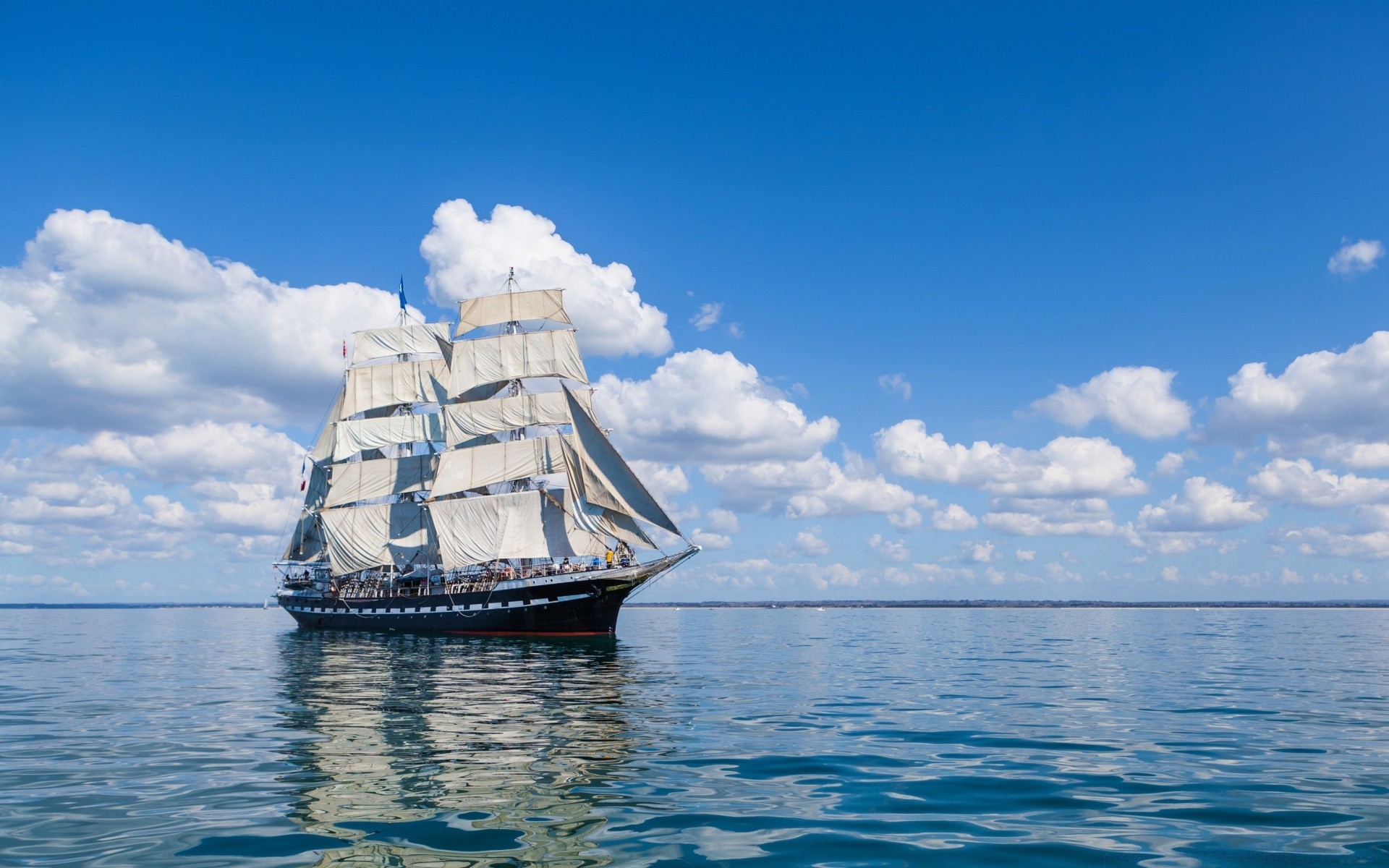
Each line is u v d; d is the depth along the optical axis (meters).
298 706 30.34
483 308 97.56
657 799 16.41
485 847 13.42
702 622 136.62
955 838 14.03
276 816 15.18
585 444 85.44
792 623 132.25
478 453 92.94
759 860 12.90
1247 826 14.71
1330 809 15.79
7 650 63.28
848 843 13.73
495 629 82.56
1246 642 70.81
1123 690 34.75
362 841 13.70
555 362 93.62
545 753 20.98
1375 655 55.47
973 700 31.58
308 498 107.88
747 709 29.23
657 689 35.50
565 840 13.83
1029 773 18.81
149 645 69.62
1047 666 46.66
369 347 106.44
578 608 79.88
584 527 85.38
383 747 21.86
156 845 13.54
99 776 18.47
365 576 99.81
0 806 15.95
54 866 12.48
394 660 52.81
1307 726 25.50
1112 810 15.79
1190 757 20.62
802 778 18.33
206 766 19.52
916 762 19.95
